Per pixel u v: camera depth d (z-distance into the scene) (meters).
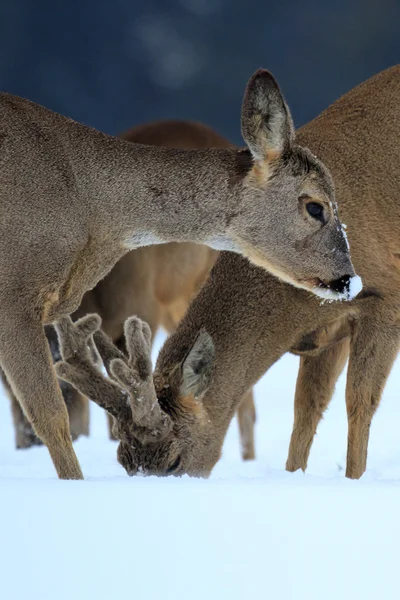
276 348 13.25
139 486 9.09
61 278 11.54
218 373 12.88
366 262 12.82
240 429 15.67
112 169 11.84
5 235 11.34
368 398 12.97
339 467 13.34
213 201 11.93
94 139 11.94
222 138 18.58
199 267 17.05
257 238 11.95
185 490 8.86
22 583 6.88
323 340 13.37
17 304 11.32
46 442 11.29
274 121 11.62
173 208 11.94
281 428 17.73
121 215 11.90
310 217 11.83
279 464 14.74
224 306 13.12
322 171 11.83
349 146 12.91
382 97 13.06
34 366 11.27
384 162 12.79
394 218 12.80
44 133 11.70
